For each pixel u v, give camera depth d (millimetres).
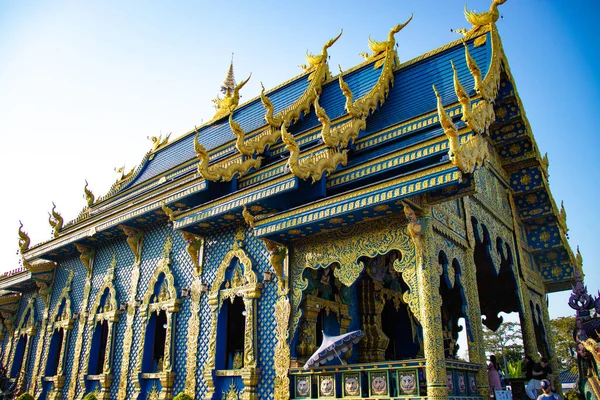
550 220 17922
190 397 13266
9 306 24844
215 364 13328
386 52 16703
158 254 16891
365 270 14727
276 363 12109
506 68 14562
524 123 15641
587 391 9531
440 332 9805
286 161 13664
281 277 12633
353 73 17906
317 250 12094
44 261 23500
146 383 15438
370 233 11180
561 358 41469
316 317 13000
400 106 15125
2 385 21703
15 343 23703
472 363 11062
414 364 9812
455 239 11977
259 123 18328
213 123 21422
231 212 13266
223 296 13992
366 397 10305
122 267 18359
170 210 14672
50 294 21891
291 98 18609
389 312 17953
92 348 18141
